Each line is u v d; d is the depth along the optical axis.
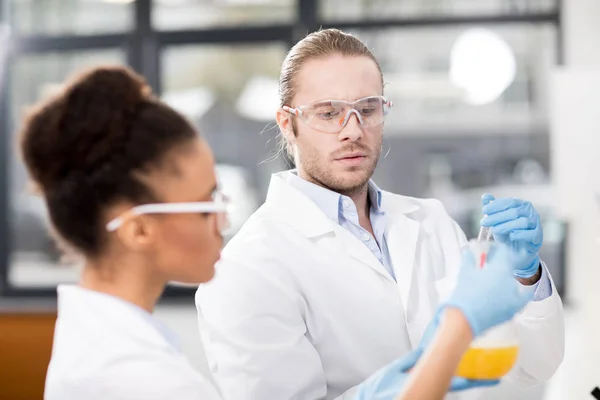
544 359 1.64
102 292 1.05
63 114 1.00
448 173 5.16
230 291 1.55
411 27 5.07
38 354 3.03
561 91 4.16
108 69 1.04
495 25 5.01
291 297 1.57
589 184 4.14
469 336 1.00
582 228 4.24
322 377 1.54
